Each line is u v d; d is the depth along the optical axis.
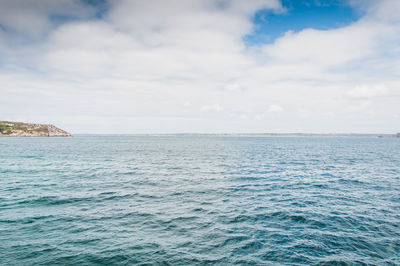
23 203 18.08
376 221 15.13
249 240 12.34
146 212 16.45
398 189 23.86
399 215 16.25
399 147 106.94
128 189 23.20
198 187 24.36
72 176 30.03
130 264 10.05
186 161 48.28
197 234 12.98
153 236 12.69
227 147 100.75
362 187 24.67
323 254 11.09
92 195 20.75
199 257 10.66
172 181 27.47
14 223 14.12
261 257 10.74
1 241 11.78
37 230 13.20
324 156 59.50
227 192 22.28
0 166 38.34
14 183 25.33
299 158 54.38
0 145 100.19
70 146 98.88
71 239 12.19
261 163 45.00
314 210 17.09
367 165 42.38
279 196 20.91
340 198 20.36
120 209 17.05
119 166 40.09
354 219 15.42
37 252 10.82
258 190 23.12
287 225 14.35
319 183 26.58
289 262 10.39
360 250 11.50
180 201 19.22
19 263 9.92
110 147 96.94
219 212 16.58
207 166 40.62
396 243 12.24
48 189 22.73
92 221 14.69
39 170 34.66
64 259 10.30
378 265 10.31
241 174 32.41
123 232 13.12
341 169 37.34
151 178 29.27
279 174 32.41
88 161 46.75
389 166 41.16
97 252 10.94
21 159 48.88
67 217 15.30
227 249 11.40
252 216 15.82
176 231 13.34
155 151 76.25
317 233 13.26
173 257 10.62
